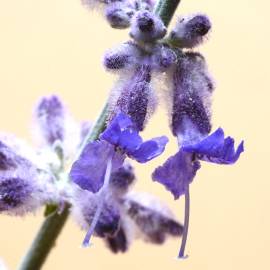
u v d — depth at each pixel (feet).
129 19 0.44
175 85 0.43
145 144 0.40
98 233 0.43
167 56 0.42
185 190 0.41
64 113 0.49
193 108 0.42
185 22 0.43
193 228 0.76
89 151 0.40
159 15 0.44
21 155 0.45
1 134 0.46
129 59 0.42
